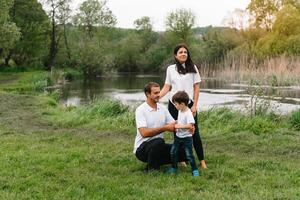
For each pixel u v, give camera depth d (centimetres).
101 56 7075
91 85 5047
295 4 7425
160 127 770
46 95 3069
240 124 1317
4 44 4628
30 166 816
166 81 841
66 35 7688
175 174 764
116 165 845
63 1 7156
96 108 1655
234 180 728
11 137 1180
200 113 1480
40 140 1137
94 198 628
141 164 841
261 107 1520
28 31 6594
